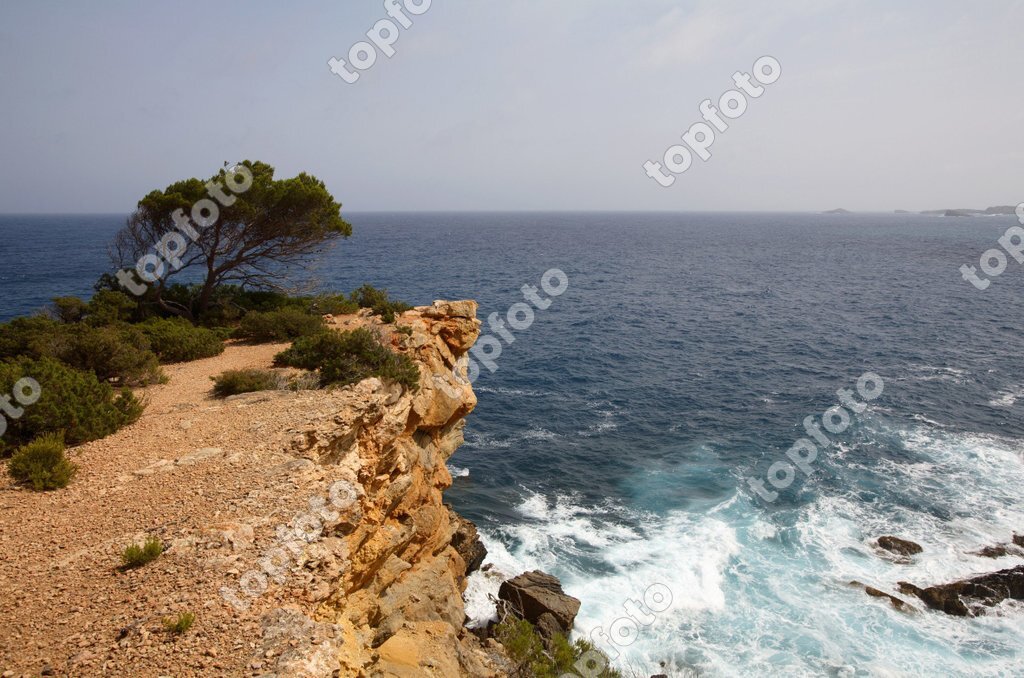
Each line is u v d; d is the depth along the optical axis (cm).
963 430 3900
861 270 13000
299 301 3294
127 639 783
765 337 6688
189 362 2353
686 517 2920
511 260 14200
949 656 2048
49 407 1421
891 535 2709
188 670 737
